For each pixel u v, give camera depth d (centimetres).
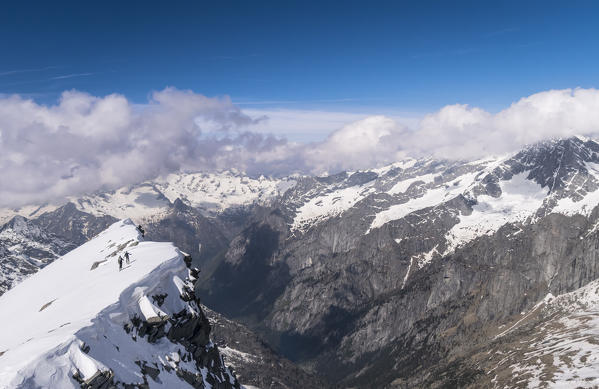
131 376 6309
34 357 5303
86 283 9556
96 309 7056
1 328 9256
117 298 7469
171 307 8762
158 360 7356
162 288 8819
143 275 8575
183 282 9806
